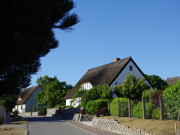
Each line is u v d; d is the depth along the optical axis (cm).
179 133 1252
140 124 1620
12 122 3067
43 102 6381
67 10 1049
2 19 818
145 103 1862
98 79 4459
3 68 953
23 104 7150
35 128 2162
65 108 4734
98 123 2262
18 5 816
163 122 1508
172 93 1538
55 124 2617
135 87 3219
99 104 2888
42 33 968
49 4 923
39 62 1150
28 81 1141
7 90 1066
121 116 2233
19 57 900
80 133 1747
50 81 7475
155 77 5312
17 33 828
